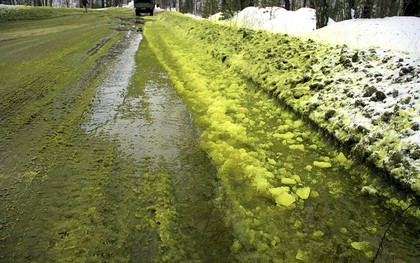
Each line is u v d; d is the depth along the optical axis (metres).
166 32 16.25
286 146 4.01
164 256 2.27
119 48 10.90
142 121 4.67
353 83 4.54
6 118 4.57
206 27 13.13
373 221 2.70
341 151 3.74
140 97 5.75
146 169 3.38
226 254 2.32
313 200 2.96
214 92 6.04
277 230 2.57
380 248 2.41
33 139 3.96
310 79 5.27
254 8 18.92
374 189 3.03
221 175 3.30
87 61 8.53
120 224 2.56
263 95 5.84
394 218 2.56
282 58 6.66
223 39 10.16
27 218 2.59
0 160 3.46
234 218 2.69
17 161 3.44
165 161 3.56
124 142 3.98
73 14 31.44
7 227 2.49
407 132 3.20
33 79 6.52
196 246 2.38
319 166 3.55
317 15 10.29
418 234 2.56
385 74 4.41
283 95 5.30
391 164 3.07
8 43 11.23
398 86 3.97
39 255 2.23
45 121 4.53
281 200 2.88
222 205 2.85
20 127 4.30
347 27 7.75
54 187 3.01
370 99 3.97
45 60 8.36
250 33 9.26
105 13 36.31
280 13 15.58
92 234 2.44
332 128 3.99
